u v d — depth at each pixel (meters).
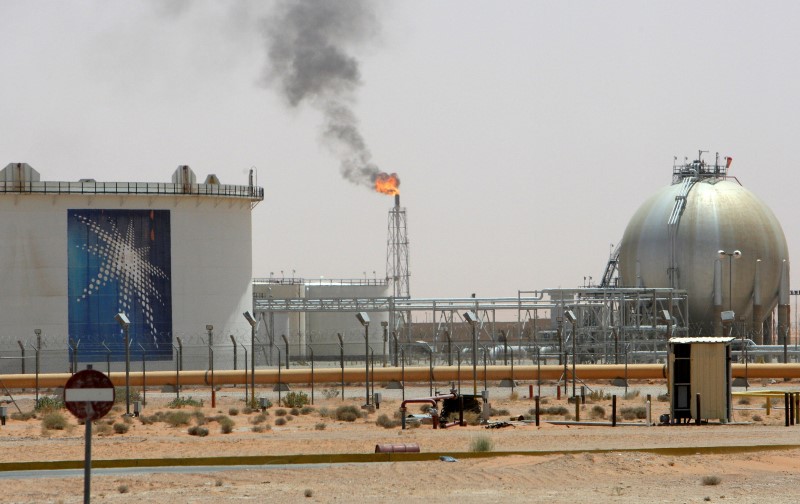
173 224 106.19
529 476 34.19
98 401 22.59
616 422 53.72
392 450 39.75
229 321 108.62
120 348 104.19
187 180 106.69
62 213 104.00
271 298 119.12
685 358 52.19
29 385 85.69
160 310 105.44
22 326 102.88
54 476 35.94
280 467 37.28
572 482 33.25
